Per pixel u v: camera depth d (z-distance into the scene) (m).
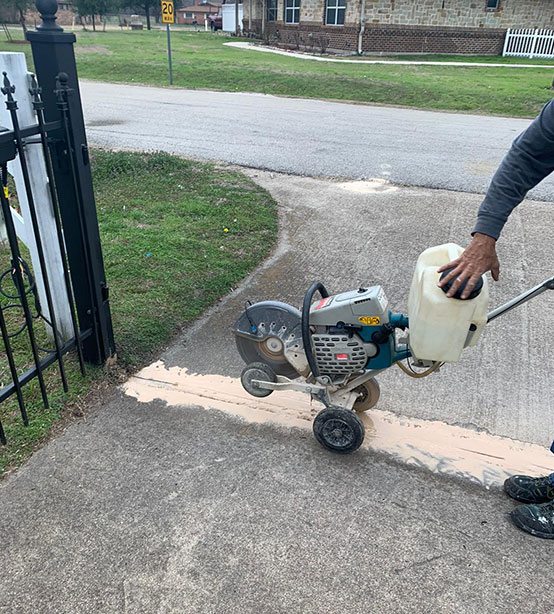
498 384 3.25
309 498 2.40
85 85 15.35
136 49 23.48
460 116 11.83
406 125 10.77
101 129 9.80
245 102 13.02
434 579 2.04
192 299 4.09
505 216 1.91
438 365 2.45
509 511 2.36
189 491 2.43
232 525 2.25
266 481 2.49
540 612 1.93
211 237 5.20
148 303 3.94
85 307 3.06
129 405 3.00
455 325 2.04
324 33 23.39
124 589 1.99
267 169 7.64
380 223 5.80
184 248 4.89
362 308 2.38
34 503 2.35
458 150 8.82
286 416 2.93
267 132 9.88
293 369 2.76
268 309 2.63
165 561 2.10
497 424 2.91
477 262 1.94
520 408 3.04
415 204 6.33
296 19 25.31
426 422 2.91
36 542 2.17
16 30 35.66
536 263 4.86
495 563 2.11
